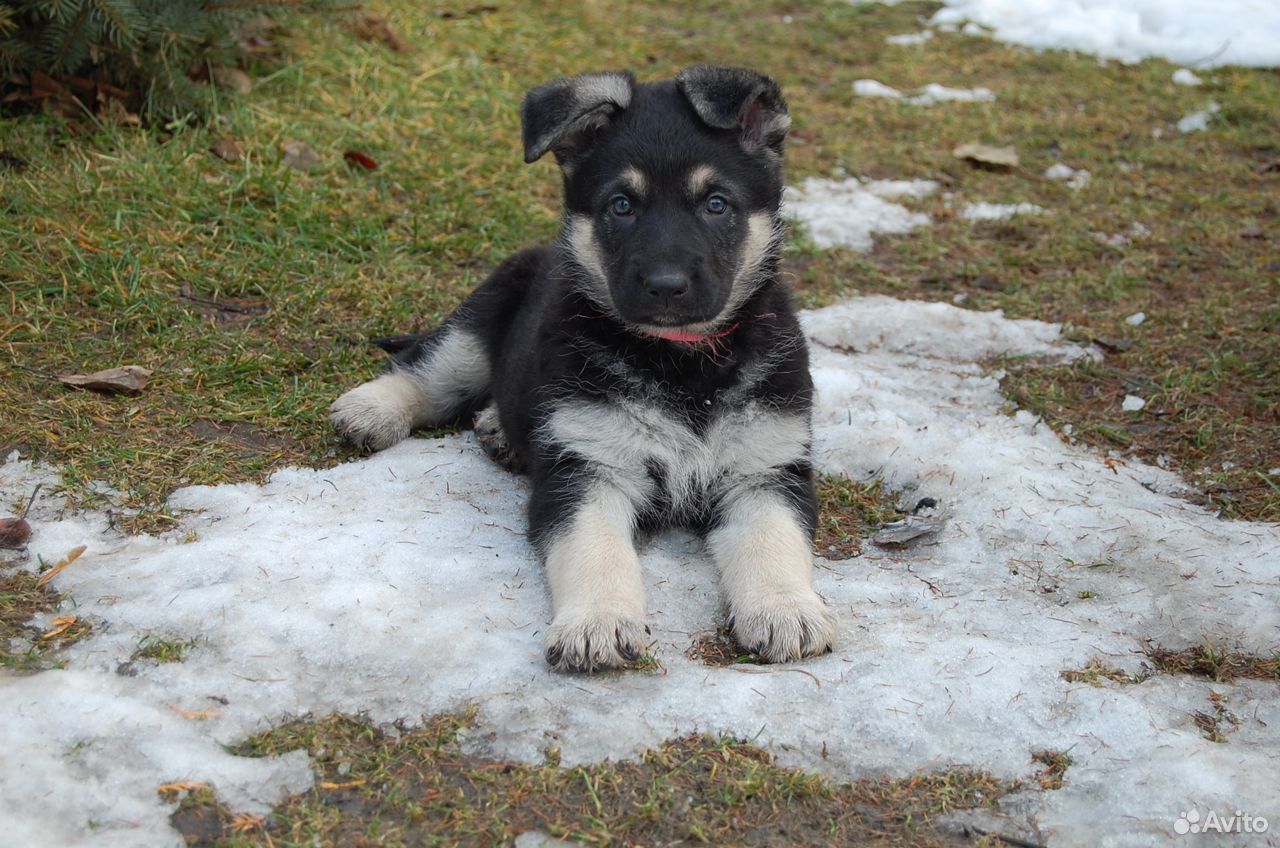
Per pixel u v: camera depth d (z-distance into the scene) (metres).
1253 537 1.91
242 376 2.05
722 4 3.74
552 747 1.70
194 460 1.95
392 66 2.67
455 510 1.92
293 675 1.74
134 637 1.76
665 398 1.88
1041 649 1.79
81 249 2.16
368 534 1.87
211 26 2.41
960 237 2.46
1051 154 2.77
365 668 1.75
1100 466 2.01
